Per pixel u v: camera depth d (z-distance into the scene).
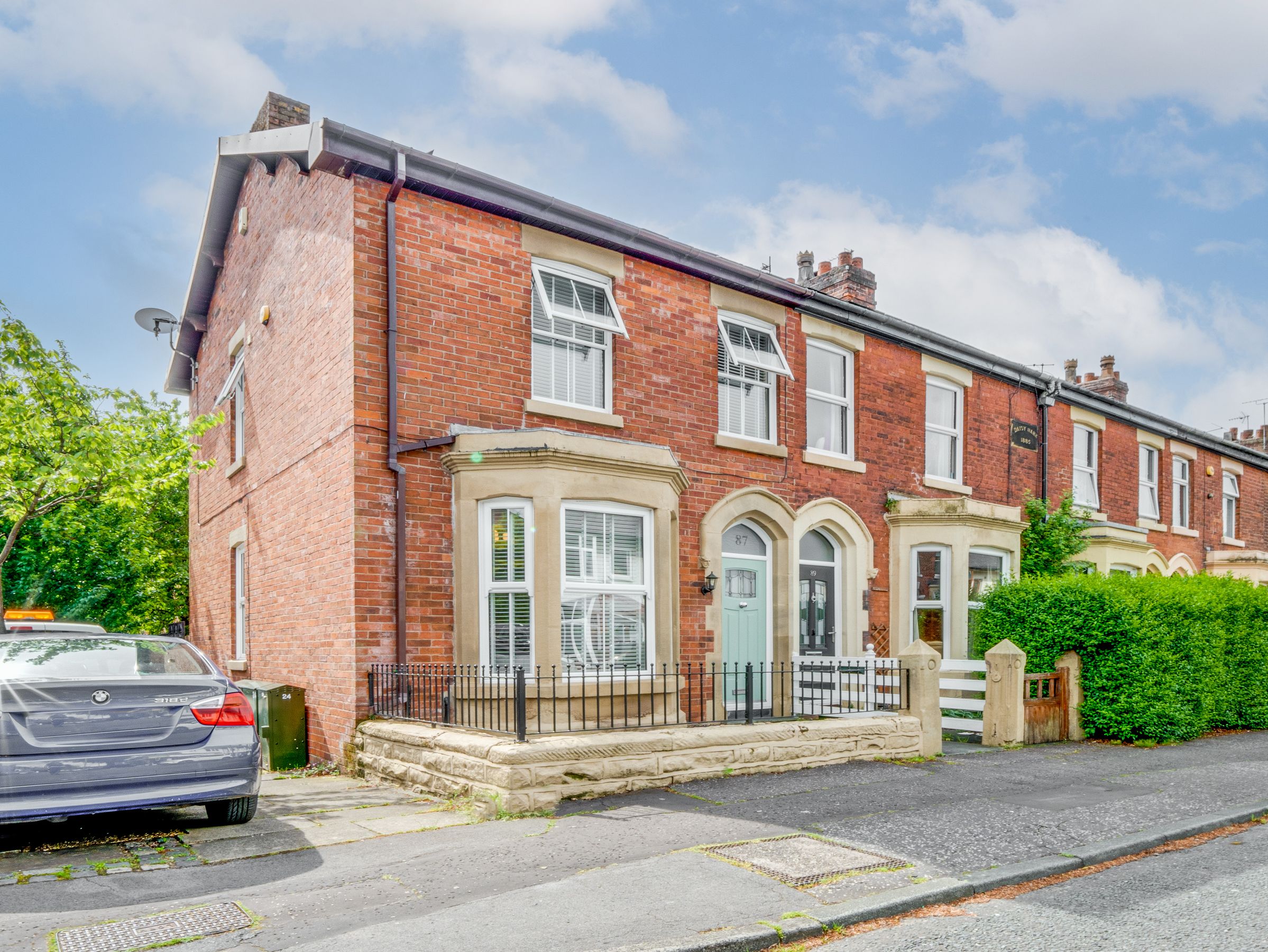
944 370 14.85
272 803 7.45
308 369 10.19
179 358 17.20
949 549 13.35
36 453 10.86
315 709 9.62
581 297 10.76
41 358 11.08
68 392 11.15
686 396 11.44
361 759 8.59
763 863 5.47
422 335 9.34
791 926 4.45
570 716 8.29
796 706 11.91
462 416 9.55
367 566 8.80
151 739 6.03
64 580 18.25
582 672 9.13
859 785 7.96
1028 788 7.95
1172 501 20.34
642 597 9.91
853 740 9.18
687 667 10.89
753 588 12.11
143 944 4.22
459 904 4.76
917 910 4.91
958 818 6.69
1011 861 5.64
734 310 12.09
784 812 6.86
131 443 11.37
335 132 8.71
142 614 19.73
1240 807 7.24
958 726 11.20
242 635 13.12
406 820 6.74
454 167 9.38
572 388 10.61
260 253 12.33
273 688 9.55
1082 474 17.83
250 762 6.38
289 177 11.15
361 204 9.10
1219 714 12.38
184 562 20.70
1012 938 4.48
